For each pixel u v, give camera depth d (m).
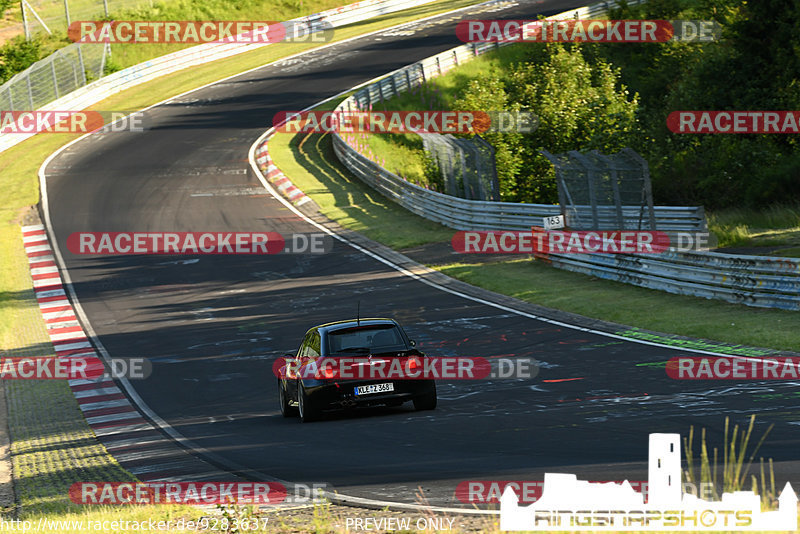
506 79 176.75
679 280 66.56
